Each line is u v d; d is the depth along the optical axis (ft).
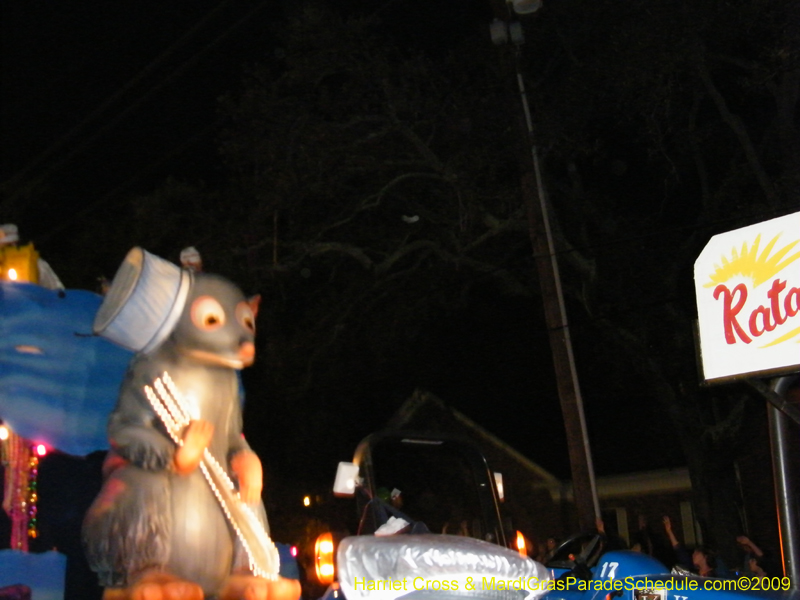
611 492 79.10
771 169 60.85
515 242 67.77
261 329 70.79
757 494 67.10
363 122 63.10
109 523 14.74
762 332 16.07
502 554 14.74
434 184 67.26
